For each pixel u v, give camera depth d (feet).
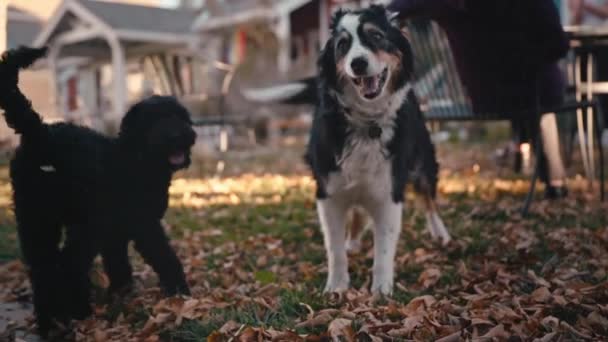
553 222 16.44
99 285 12.96
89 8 47.70
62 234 11.28
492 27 16.08
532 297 10.51
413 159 14.08
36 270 10.63
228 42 59.31
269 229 17.93
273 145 44.88
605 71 21.89
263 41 53.52
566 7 42.57
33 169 10.43
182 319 10.50
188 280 13.01
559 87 18.07
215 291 12.01
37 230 10.63
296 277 13.29
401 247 15.37
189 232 17.92
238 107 41.01
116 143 11.80
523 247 13.73
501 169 26.12
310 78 16.79
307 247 15.83
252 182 26.99
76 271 10.93
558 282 11.18
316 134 13.09
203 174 30.35
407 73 13.11
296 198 22.58
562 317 9.86
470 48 16.75
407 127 13.08
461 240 15.11
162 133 11.91
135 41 48.57
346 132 12.43
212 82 37.40
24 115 10.28
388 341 9.18
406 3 15.81
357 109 12.34
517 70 16.74
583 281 11.41
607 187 20.70
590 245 13.71
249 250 15.65
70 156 10.61
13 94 10.21
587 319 9.37
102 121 45.85
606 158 27.76
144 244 11.97
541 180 19.66
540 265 12.72
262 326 9.70
